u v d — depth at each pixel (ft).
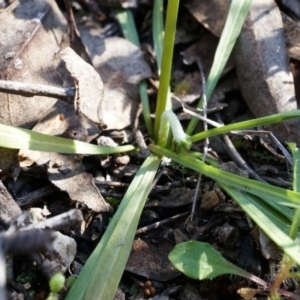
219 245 0.46
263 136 0.55
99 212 0.47
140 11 0.67
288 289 0.43
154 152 0.52
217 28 0.62
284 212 0.45
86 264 0.41
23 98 0.49
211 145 0.56
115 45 0.61
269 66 0.56
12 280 0.39
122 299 0.43
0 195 0.42
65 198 0.48
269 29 0.58
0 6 0.57
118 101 0.57
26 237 0.35
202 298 0.43
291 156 0.51
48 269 0.39
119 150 0.51
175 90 0.61
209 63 0.63
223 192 0.50
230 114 0.59
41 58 0.52
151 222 0.49
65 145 0.47
